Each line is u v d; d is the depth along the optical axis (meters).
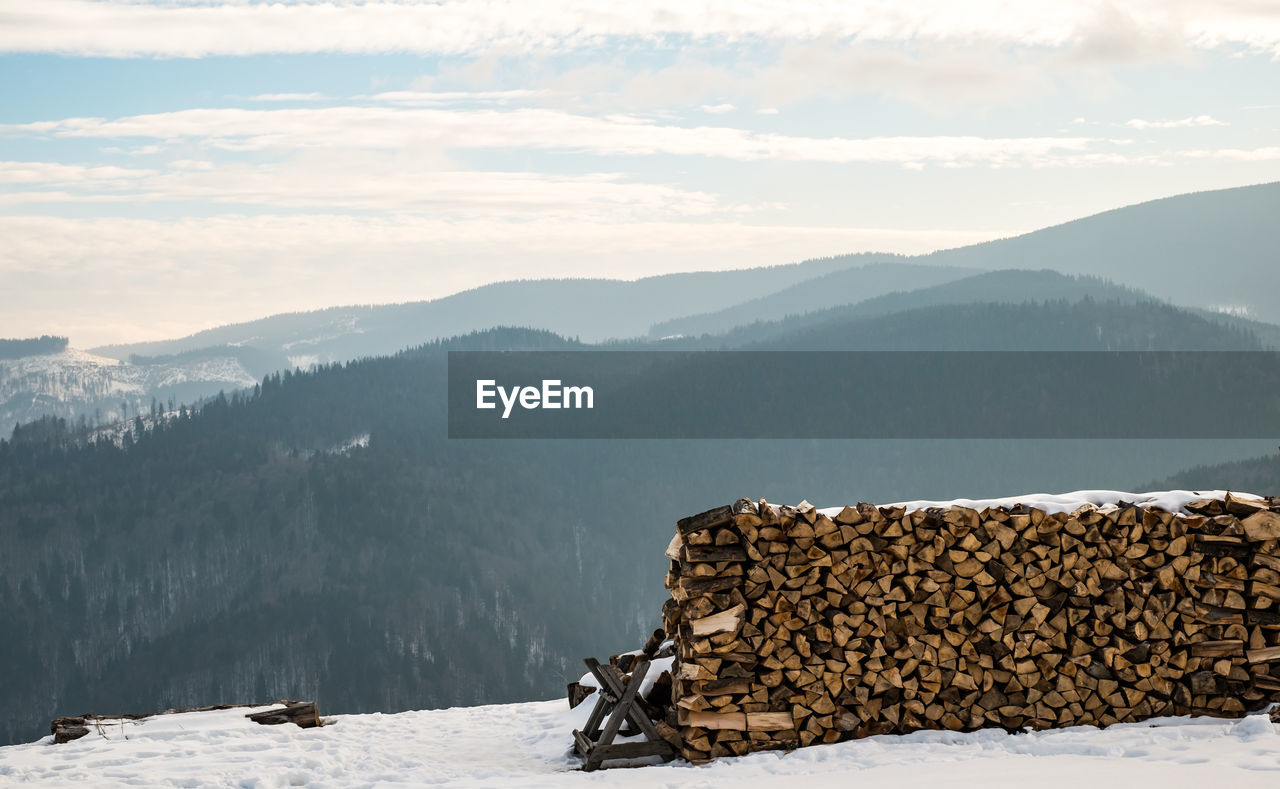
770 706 8.35
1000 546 8.52
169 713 10.78
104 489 163.88
